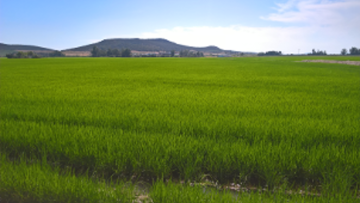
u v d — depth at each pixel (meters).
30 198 2.71
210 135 4.42
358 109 6.93
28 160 3.64
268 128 4.73
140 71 25.30
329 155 3.48
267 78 17.42
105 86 12.30
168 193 2.56
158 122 5.16
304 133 4.45
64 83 13.62
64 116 5.58
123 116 5.61
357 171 3.14
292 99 8.70
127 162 3.39
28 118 5.50
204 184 3.21
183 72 24.00
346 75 20.00
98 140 3.88
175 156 3.42
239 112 6.42
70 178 2.84
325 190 2.94
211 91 10.76
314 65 38.56
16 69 27.91
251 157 3.34
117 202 2.47
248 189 3.13
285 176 3.28
